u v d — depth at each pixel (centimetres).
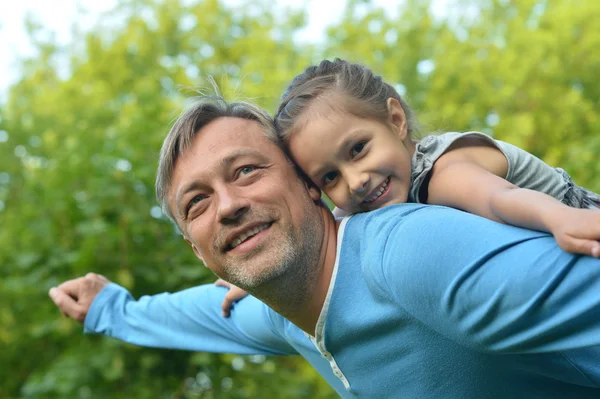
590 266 156
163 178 239
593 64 975
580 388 203
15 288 696
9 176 912
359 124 228
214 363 686
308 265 222
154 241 703
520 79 946
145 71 1060
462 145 225
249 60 1038
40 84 1106
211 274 682
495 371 197
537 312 162
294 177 233
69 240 719
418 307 185
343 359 221
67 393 647
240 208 218
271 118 242
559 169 240
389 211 210
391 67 998
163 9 1127
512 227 177
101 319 330
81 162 730
